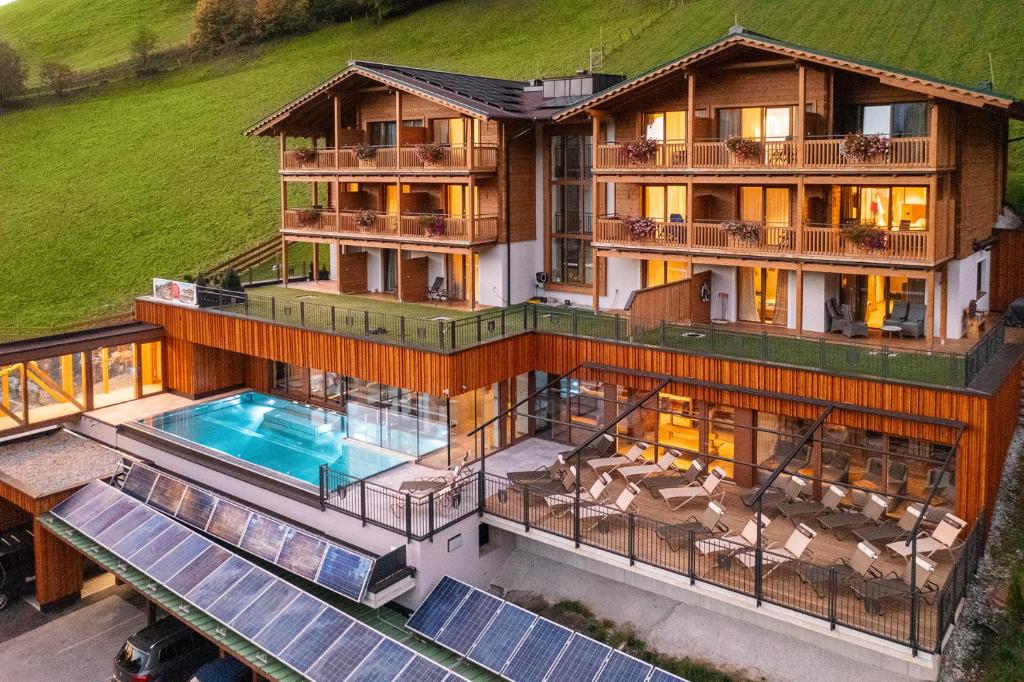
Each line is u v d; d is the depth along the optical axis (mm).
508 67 72938
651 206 29641
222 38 87000
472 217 30438
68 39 98562
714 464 23953
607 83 33000
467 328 27531
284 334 29281
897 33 56375
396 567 20453
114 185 64562
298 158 35938
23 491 24953
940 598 15766
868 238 23797
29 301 52875
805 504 20391
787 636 18062
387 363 26297
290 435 29297
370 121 35188
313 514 22906
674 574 18734
